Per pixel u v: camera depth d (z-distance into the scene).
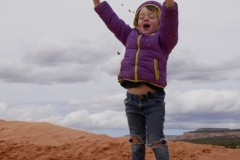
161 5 2.90
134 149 2.81
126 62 2.75
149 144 2.67
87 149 4.36
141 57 2.70
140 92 2.70
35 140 5.42
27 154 4.24
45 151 4.38
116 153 4.07
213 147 4.20
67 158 3.99
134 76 2.68
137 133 2.78
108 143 4.60
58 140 5.28
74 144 4.71
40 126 6.37
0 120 7.29
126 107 2.81
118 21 2.97
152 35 2.77
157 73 2.67
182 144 4.35
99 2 3.02
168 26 2.66
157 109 2.67
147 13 2.85
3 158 4.12
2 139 5.52
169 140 4.70
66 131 6.02
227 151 4.01
